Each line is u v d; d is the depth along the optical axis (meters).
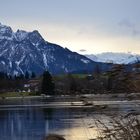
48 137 6.31
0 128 71.31
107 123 5.90
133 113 5.75
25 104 146.62
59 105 124.69
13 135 59.66
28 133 60.31
